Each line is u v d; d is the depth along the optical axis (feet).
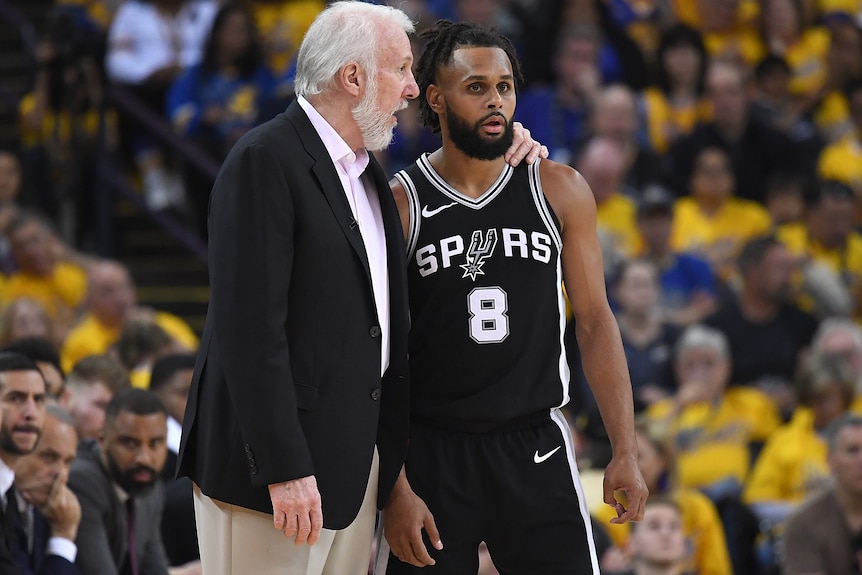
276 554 34.47
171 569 51.01
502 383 37.29
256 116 90.58
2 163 92.02
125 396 46.57
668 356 77.61
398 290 35.83
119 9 106.11
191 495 54.29
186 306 98.17
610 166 86.99
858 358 76.74
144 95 98.68
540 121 95.30
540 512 37.40
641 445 61.36
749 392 77.25
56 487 43.34
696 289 85.56
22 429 42.06
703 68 101.30
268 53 100.53
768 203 94.99
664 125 99.71
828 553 57.93
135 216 100.32
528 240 37.65
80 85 92.32
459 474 37.37
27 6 112.68
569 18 101.04
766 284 80.74
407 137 89.51
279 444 32.30
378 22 34.81
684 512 61.62
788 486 69.46
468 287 37.32
